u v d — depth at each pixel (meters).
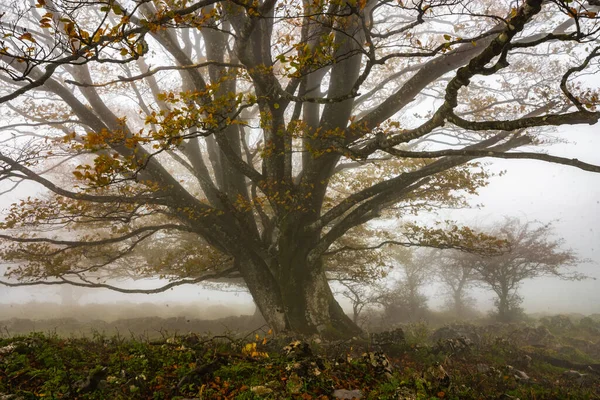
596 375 13.07
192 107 8.31
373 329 22.86
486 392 8.73
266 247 16.27
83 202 14.66
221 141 13.21
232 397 5.33
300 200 14.56
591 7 12.72
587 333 22.88
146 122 7.76
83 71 15.57
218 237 15.98
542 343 18.91
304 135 12.29
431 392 6.75
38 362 6.13
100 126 14.67
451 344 12.59
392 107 13.67
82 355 6.79
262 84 11.09
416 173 13.75
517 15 5.66
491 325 22.80
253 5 8.84
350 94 8.30
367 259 21.75
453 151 8.93
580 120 6.11
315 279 15.45
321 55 7.66
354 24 13.06
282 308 15.05
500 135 14.46
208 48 15.20
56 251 15.81
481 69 6.52
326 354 10.22
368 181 18.88
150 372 6.09
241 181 17.08
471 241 14.43
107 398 5.09
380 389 6.18
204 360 6.71
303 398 5.37
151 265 20.95
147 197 15.11
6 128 15.13
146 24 7.29
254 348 7.53
